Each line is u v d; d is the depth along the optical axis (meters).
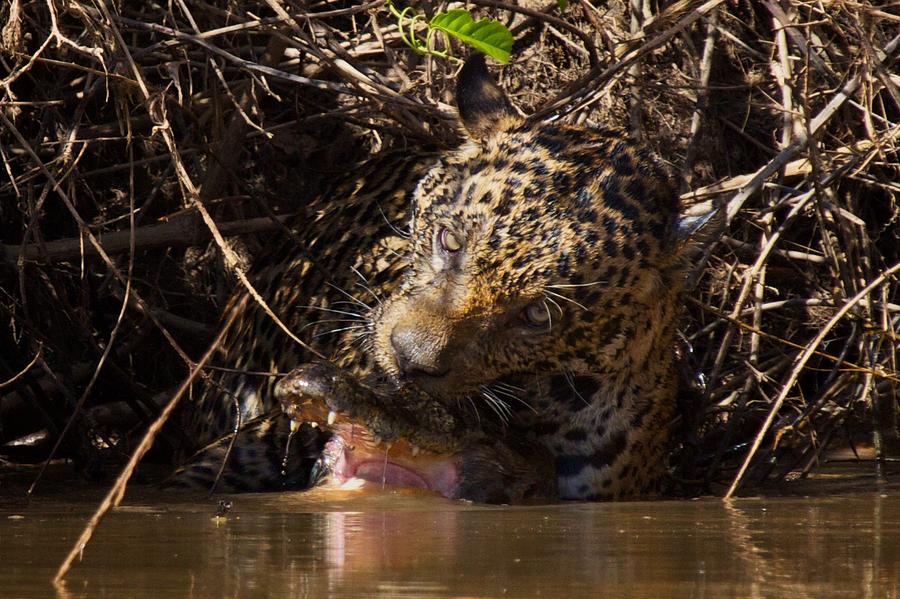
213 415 10.26
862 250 10.98
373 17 10.48
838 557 5.05
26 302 10.09
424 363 7.91
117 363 10.73
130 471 4.91
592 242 8.11
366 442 7.91
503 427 8.98
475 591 4.16
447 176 8.62
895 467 10.20
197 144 10.35
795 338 11.70
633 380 8.96
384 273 9.44
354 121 11.58
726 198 9.71
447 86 11.34
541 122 9.12
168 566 4.70
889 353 10.30
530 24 12.93
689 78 12.71
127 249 10.40
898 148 10.92
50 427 9.94
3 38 8.80
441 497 8.02
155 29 9.64
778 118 12.61
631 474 9.13
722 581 4.41
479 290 8.02
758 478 9.78
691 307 11.61
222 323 10.66
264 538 5.61
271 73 9.98
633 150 8.88
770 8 10.59
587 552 5.15
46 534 5.75
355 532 5.88
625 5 12.94
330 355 9.30
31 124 11.35
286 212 12.53
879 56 10.96
